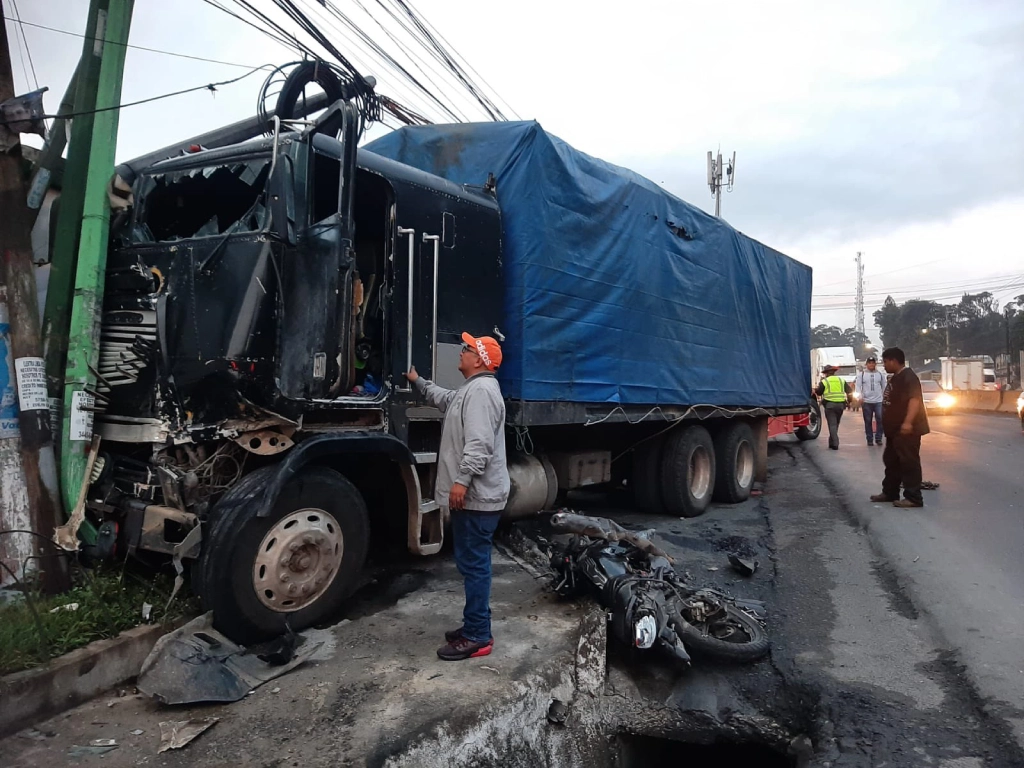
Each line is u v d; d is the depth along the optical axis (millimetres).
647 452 8836
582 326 6656
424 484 5344
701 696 4363
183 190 4836
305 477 4242
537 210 6113
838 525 8086
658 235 7949
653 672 4578
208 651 3754
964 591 5637
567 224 6484
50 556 4188
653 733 4203
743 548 7184
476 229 5805
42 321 4547
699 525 8320
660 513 8945
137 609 4094
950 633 4848
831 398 15633
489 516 4090
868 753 3627
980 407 35656
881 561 6535
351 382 4527
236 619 3918
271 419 4207
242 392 4059
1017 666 4336
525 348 5977
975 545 6918
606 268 7012
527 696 3814
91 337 4414
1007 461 13211
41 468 4238
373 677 3867
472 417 4027
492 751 3535
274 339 4168
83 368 4387
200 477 4211
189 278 4270
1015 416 30234
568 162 6570
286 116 5469
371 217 5316
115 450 4512
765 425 11266
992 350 74500
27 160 5523
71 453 4340
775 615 5344
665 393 8055
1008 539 7121
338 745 3201
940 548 6836
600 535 5152
